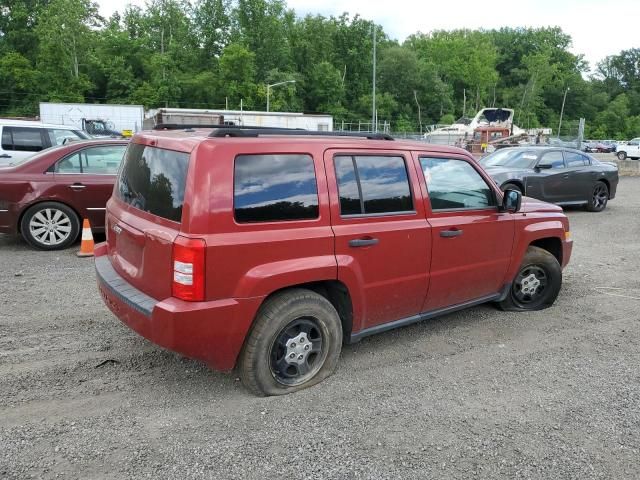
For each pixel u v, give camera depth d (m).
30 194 7.40
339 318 3.96
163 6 84.12
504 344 4.78
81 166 7.78
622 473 3.01
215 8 81.75
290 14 88.50
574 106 116.38
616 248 9.23
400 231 4.15
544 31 123.44
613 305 5.96
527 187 12.47
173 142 3.54
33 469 2.88
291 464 2.99
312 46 88.44
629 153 44.06
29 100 66.81
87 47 70.81
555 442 3.28
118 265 3.96
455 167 4.68
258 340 3.54
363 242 3.91
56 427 3.28
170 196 3.42
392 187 4.18
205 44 82.56
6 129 11.95
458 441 3.26
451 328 5.13
